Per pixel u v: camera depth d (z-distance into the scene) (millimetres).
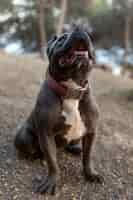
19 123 4621
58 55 2969
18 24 21219
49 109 3115
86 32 2916
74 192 3309
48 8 19062
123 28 21141
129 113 5879
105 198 3291
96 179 3490
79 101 3189
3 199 3080
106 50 22891
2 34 22078
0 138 4164
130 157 4098
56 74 3088
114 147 4316
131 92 6789
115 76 10164
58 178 3416
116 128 5023
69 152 4004
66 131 3232
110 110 5891
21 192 3201
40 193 3203
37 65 9922
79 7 20484
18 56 11969
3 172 3480
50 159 3199
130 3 18469
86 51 2910
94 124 3299
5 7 19391
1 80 7219
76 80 3064
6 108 5133
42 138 3184
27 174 3488
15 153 3875
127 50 18438
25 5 19891
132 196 3363
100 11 21703
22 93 6406
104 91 7336
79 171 3664
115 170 3771
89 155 3451
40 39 19156
